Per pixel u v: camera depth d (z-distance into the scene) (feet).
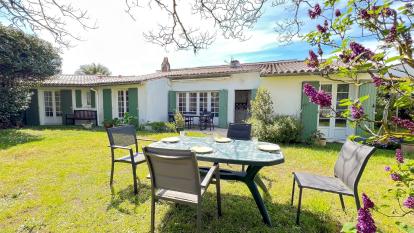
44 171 14.21
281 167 15.58
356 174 7.68
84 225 8.47
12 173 13.75
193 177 7.17
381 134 5.10
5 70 30.45
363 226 3.77
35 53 32.73
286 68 26.66
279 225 8.57
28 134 28.55
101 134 28.99
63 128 35.99
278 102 25.91
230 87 34.63
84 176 13.44
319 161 16.88
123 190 11.51
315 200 10.41
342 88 22.88
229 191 11.60
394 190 5.63
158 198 7.84
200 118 34.47
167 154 7.24
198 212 7.28
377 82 4.67
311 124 24.22
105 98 39.40
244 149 10.15
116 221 8.76
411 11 4.10
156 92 36.83
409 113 5.06
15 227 8.29
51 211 9.37
